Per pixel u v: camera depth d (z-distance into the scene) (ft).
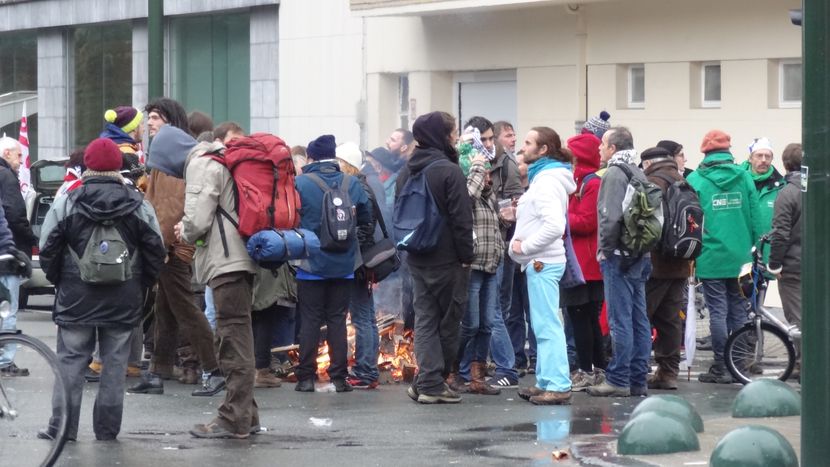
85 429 33.27
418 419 35.09
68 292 30.78
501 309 42.73
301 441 31.81
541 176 37.24
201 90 92.32
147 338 43.50
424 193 36.19
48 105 107.45
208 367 38.78
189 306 38.29
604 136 38.58
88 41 103.24
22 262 31.48
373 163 45.78
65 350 31.07
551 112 67.62
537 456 30.04
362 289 40.55
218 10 87.92
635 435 29.89
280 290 39.91
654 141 63.72
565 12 66.33
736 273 42.57
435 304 37.24
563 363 37.81
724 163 42.86
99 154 30.53
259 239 30.81
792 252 42.04
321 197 38.68
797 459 27.22
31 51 109.60
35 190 62.85
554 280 37.70
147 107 39.75
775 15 58.54
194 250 37.81
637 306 38.93
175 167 37.09
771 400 34.88
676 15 62.28
